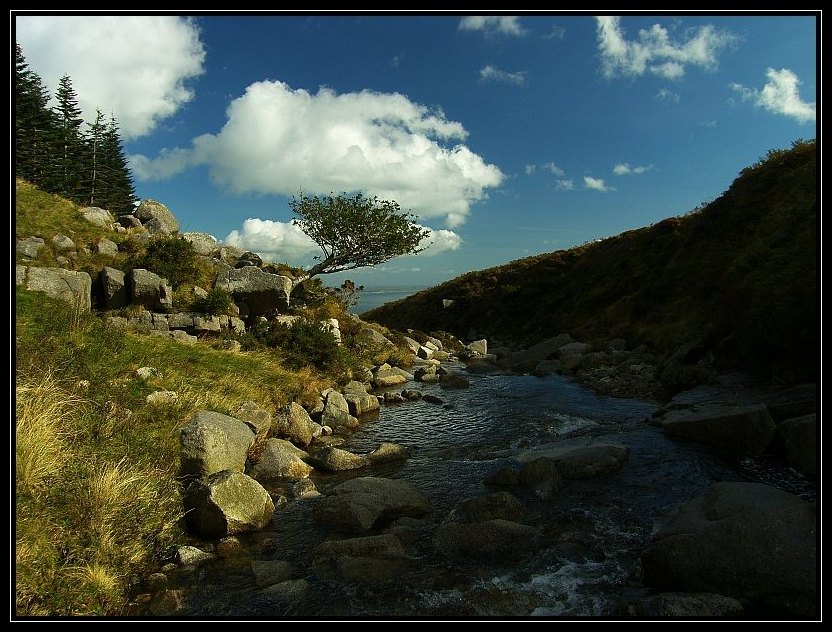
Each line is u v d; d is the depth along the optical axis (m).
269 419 13.12
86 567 6.33
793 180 24.22
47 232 20.28
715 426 12.40
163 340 17.16
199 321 19.19
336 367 21.83
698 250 29.56
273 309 23.73
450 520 9.27
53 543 6.37
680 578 6.60
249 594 6.83
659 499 9.66
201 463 9.58
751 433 11.67
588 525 8.73
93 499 7.15
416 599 6.75
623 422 15.66
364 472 12.09
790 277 14.98
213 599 6.70
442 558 7.82
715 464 11.21
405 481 11.34
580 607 6.48
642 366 22.25
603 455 11.32
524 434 15.16
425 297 64.06
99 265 19.62
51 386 9.42
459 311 54.16
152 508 8.05
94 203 51.50
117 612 6.23
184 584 7.02
